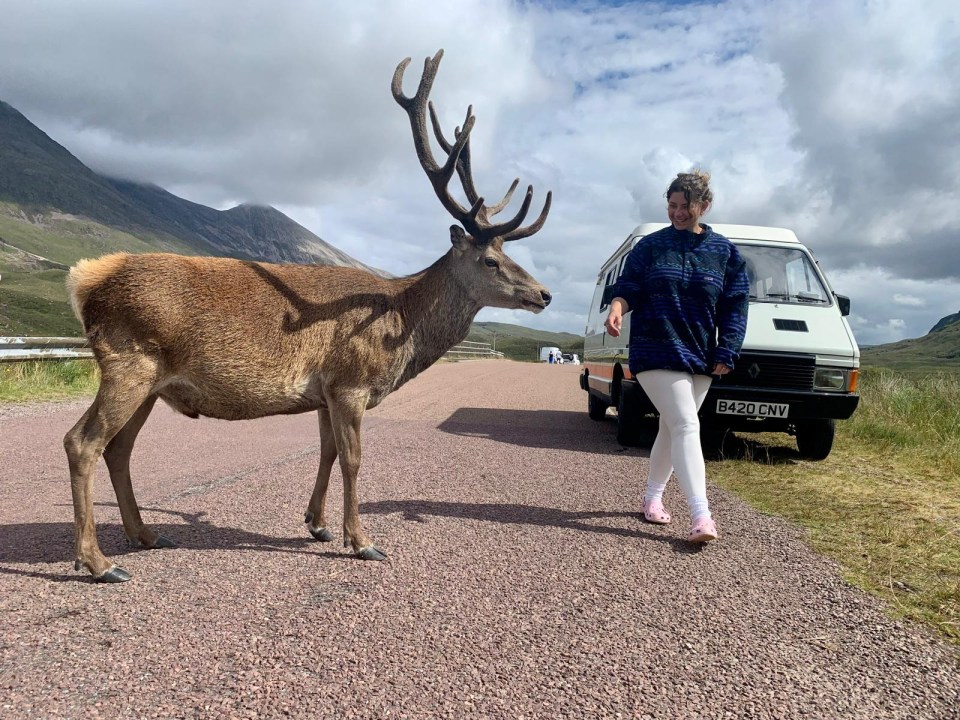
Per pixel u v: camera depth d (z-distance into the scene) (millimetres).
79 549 3477
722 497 5742
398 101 4957
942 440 8656
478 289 4852
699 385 4617
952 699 2582
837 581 3770
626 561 4043
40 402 10633
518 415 11828
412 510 5055
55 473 6043
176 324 3703
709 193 4434
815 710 2482
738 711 2457
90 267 3684
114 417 3604
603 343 10422
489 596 3441
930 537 4598
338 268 4477
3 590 3332
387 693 2486
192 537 4277
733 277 4539
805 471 6945
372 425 9711
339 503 5223
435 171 4859
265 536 4363
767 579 3789
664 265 4445
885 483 6383
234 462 6703
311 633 2949
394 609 3242
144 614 3107
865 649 2961
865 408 10508
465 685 2562
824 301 8133
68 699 2389
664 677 2676
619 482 6336
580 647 2904
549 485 6090
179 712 2326
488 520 4867
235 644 2826
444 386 17000
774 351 7355
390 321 4344
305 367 4078
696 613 3305
